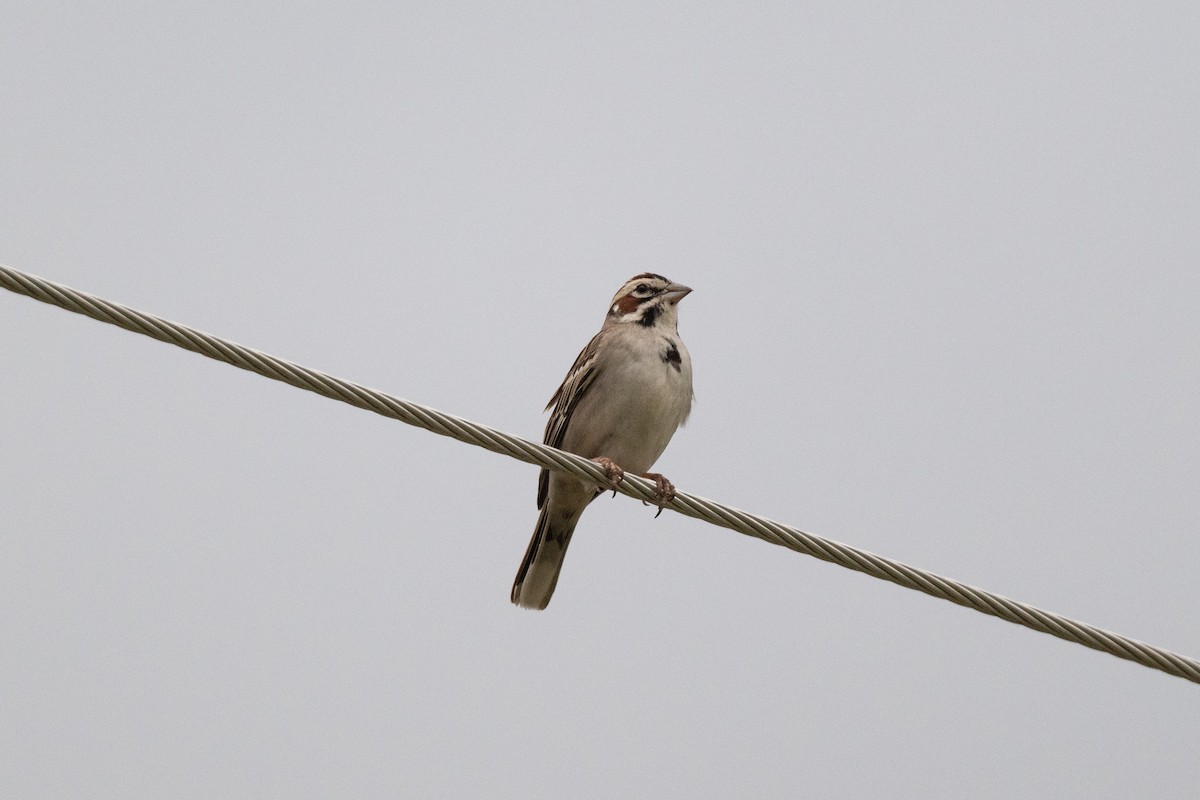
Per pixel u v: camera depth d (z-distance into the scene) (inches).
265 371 411.5
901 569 441.7
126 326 393.7
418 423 438.3
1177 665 432.5
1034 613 435.5
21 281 380.5
